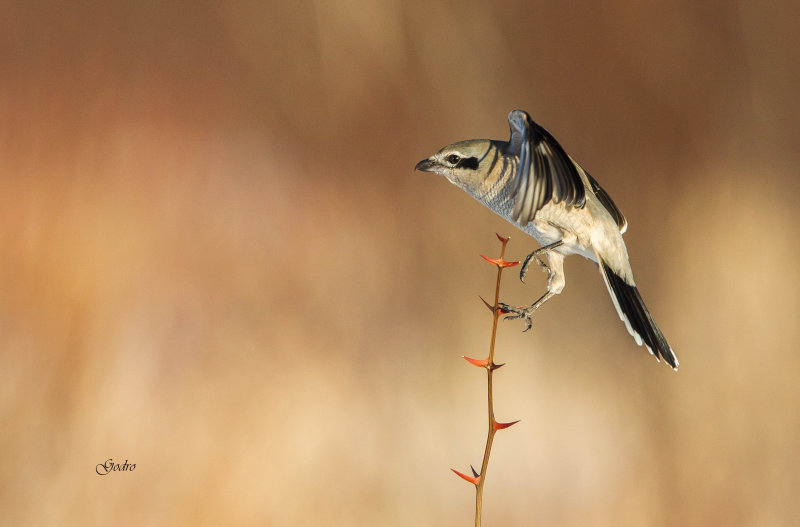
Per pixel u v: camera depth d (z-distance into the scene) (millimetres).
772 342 12398
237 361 11477
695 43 15883
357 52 15805
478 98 15766
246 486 10016
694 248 13711
